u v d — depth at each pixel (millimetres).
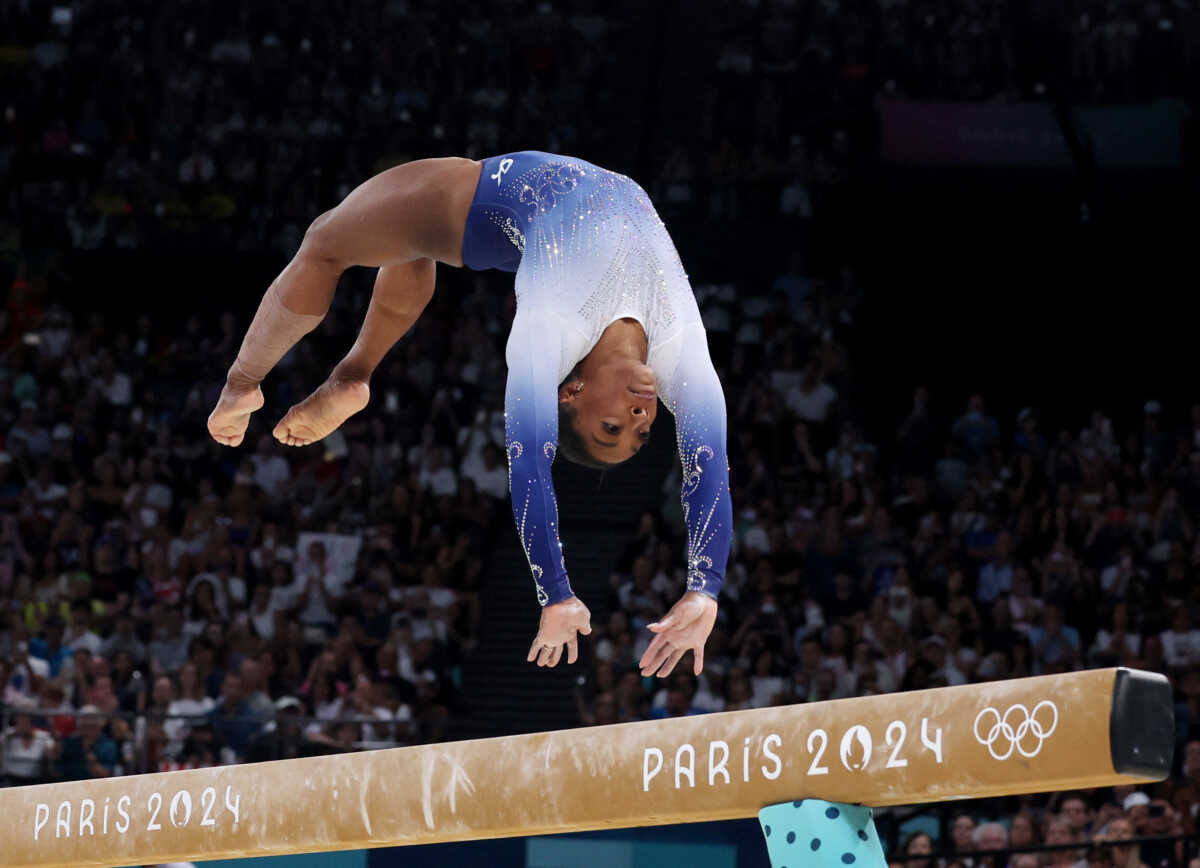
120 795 3764
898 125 19922
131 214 20281
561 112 21875
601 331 3357
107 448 16906
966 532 15320
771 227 20141
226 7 23062
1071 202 19703
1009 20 21750
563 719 14297
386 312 4137
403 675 13477
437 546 15445
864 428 17969
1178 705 11992
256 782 3553
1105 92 21266
